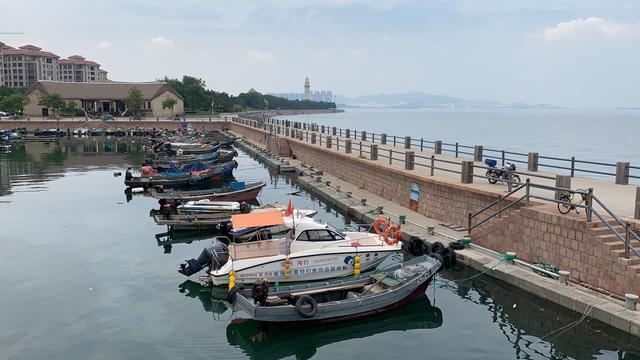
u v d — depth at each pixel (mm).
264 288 17688
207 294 21031
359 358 15875
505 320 17875
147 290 21359
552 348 15750
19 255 25781
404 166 34406
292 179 50000
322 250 22109
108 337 17188
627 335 15188
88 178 51094
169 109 132375
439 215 27656
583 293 17203
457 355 15703
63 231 30438
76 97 127188
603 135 128625
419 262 20812
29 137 96938
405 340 16906
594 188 25109
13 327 17844
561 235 18766
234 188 39031
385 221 24422
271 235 25734
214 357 16031
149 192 42000
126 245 27781
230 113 161375
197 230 30609
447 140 108250
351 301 17891
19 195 41781
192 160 54688
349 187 40094
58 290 21234
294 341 17203
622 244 17172
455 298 19766
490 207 23500
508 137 119688
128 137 100188
